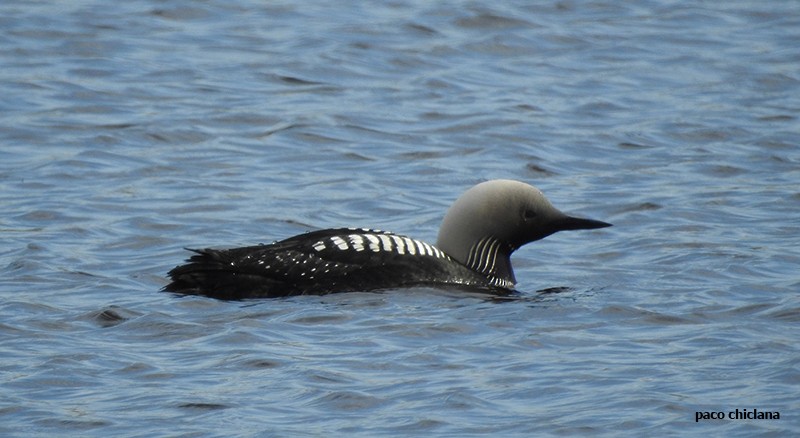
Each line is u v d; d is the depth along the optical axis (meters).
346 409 9.43
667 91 21.28
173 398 9.61
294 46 23.17
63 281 12.73
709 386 9.80
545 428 9.07
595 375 10.08
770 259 13.60
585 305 12.06
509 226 12.94
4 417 9.27
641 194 16.31
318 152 18.14
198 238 14.51
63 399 9.61
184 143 18.38
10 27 23.38
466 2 25.77
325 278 12.25
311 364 10.31
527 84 21.62
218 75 21.55
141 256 13.77
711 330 11.23
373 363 10.36
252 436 8.92
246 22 24.61
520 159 17.98
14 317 11.50
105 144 18.08
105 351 10.62
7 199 15.71
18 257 13.50
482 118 19.66
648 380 9.95
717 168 17.45
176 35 23.62
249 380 9.98
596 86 21.50
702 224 15.07
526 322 11.51
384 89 21.22
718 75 22.05
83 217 15.08
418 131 19.16
